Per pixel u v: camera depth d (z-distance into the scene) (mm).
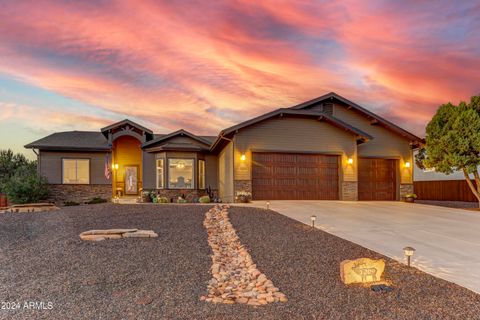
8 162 25719
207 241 6793
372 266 4730
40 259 5508
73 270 4973
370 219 10203
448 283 4695
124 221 8562
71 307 3760
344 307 3844
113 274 4805
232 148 15289
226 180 16812
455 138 13320
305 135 15875
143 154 19156
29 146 18484
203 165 19641
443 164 13719
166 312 3645
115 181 20328
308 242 6844
